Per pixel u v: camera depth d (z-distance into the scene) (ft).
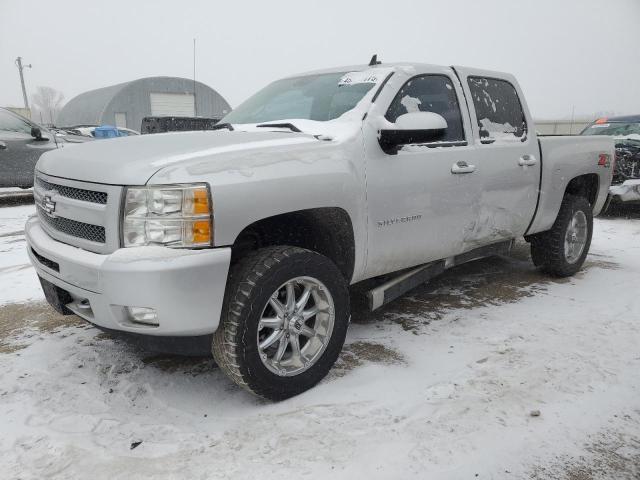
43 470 6.99
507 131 13.23
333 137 9.63
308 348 9.12
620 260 17.78
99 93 109.60
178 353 8.27
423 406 8.45
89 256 7.93
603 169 16.07
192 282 7.47
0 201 32.35
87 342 11.07
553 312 12.60
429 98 11.48
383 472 6.90
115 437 7.72
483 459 7.16
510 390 8.92
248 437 7.68
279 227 9.53
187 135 9.95
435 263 12.20
